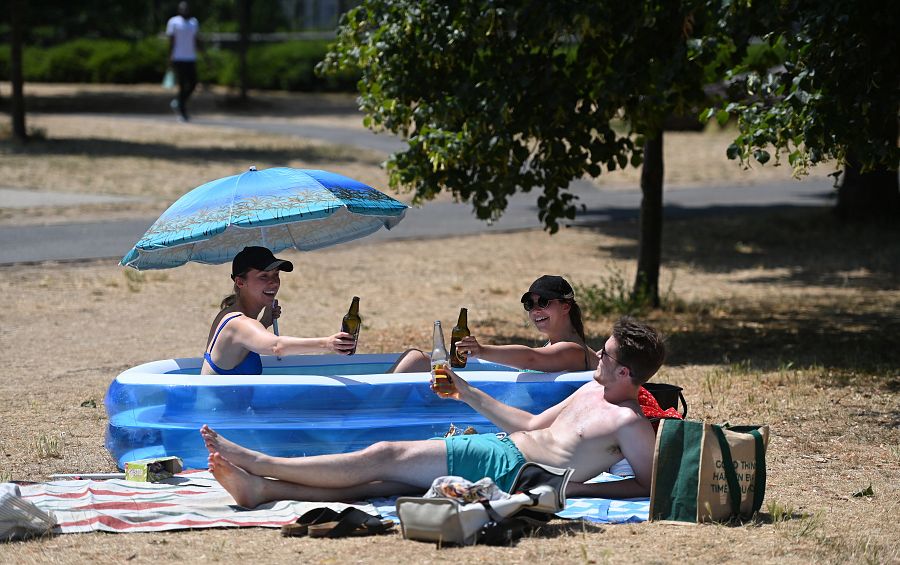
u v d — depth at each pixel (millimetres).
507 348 16562
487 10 23594
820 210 56625
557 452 14438
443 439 14477
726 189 66000
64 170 56344
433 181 25562
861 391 21953
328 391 16047
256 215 15695
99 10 90562
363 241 44625
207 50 116938
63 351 25750
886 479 16203
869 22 20562
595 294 32688
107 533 13242
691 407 20703
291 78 111812
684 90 23516
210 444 14094
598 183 66625
